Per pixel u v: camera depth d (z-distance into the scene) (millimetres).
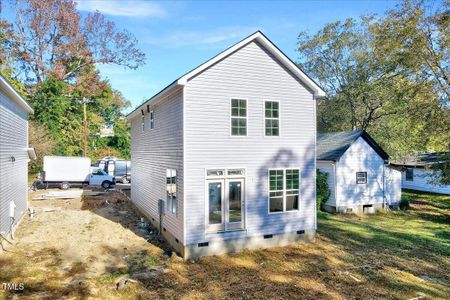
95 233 14391
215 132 12188
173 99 12961
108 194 25703
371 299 8930
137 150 20656
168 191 13633
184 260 11555
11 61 37375
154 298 8680
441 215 21812
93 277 9820
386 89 28328
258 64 13039
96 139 47188
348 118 34125
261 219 13086
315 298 8914
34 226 15156
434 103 21188
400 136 29609
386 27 22953
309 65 35375
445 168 21094
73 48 40906
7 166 12734
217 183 12328
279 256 12219
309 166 14156
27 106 15867
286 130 13641
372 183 22234
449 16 19312
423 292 9484
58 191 25547
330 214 20672
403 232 16656
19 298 8148
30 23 38094
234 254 12258
